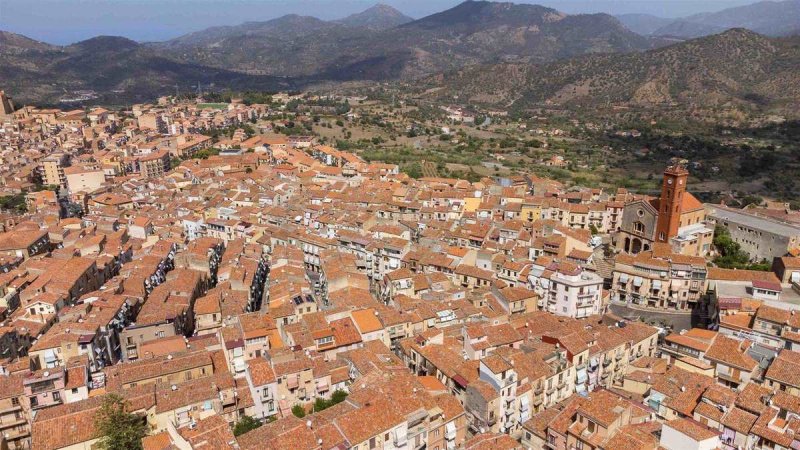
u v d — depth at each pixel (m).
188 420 94.62
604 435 86.19
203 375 112.00
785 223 192.25
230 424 100.00
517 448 86.69
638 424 91.44
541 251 175.75
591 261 175.88
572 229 194.88
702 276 154.38
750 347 116.94
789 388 102.75
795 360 107.81
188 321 145.50
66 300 143.62
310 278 178.25
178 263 175.38
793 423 89.25
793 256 163.50
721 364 112.12
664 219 183.25
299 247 189.50
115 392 99.88
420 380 105.19
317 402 105.56
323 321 124.38
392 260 176.38
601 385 119.88
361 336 123.12
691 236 184.62
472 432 101.81
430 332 119.56
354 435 85.94
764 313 123.50
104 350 124.94
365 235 192.62
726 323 128.50
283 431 85.12
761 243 184.12
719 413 94.19
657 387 103.94
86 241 183.38
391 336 127.12
